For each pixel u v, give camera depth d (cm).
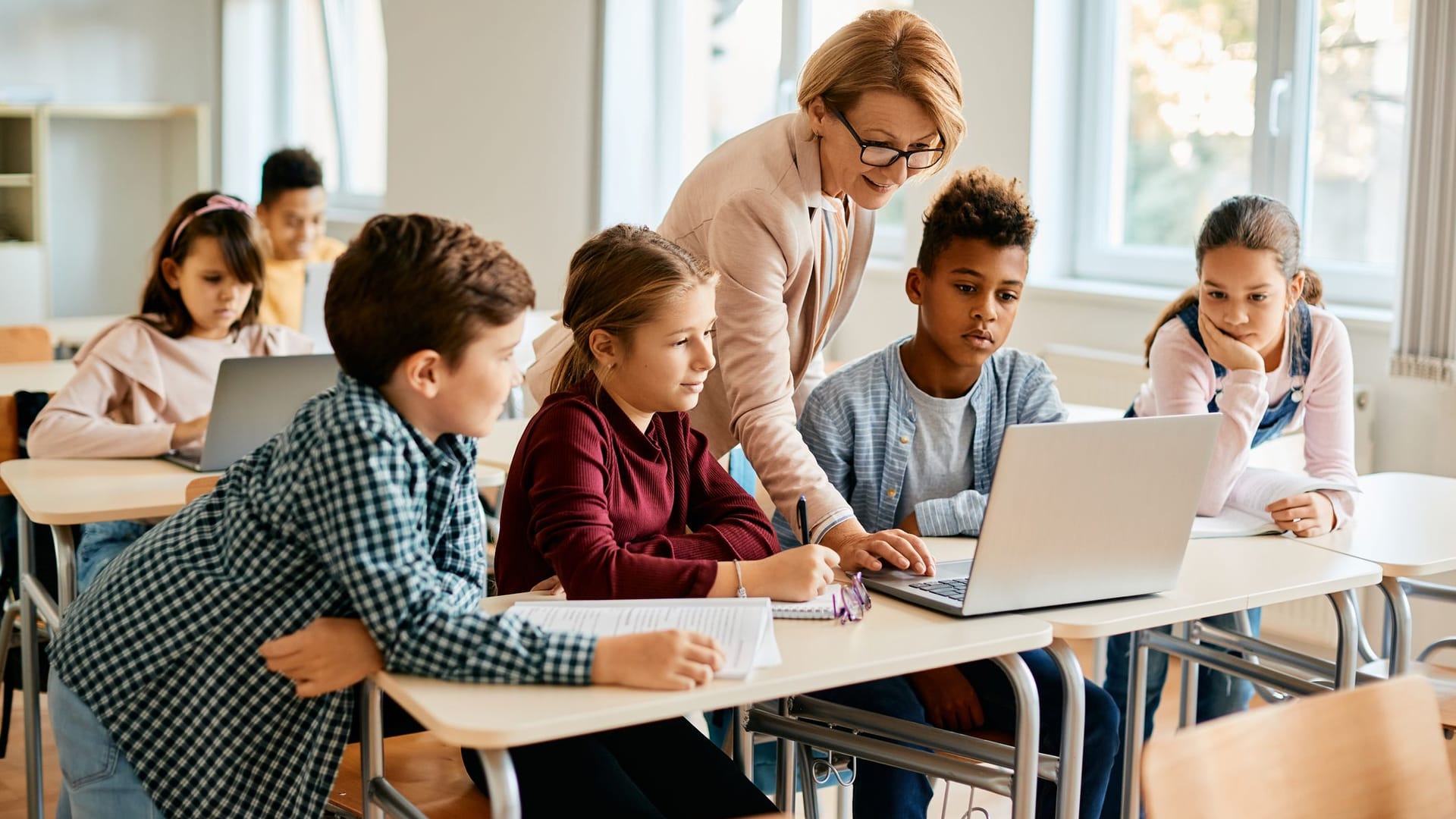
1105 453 156
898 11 187
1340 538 203
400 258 139
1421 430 324
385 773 178
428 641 134
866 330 466
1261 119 374
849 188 191
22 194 705
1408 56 307
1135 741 221
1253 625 266
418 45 612
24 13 725
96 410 269
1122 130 415
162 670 145
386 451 138
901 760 177
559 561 161
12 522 270
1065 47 414
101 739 149
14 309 686
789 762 198
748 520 183
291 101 788
